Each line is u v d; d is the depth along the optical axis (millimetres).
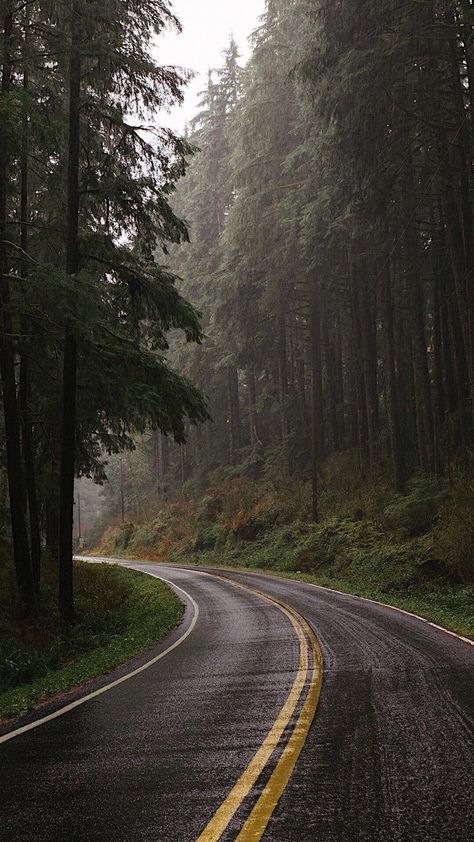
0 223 14711
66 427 16078
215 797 4215
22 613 15016
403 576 21953
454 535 20797
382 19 18719
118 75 15352
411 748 5137
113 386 17109
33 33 14562
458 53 18359
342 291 36688
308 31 28250
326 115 21656
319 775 4562
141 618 19344
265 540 37594
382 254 28031
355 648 10828
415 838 3467
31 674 11328
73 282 13219
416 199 24422
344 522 31453
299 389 46625
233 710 6836
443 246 26078
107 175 16203
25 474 19422
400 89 18609
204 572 34125
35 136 13727
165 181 16047
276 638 12664
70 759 5359
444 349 28656
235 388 53094
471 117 18828
